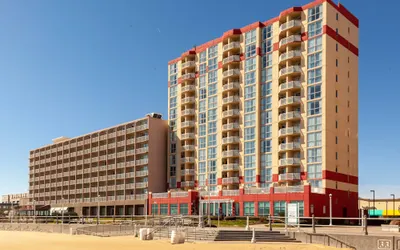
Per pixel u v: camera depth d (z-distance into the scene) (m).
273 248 36.19
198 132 101.94
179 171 104.81
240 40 95.12
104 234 57.69
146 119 109.06
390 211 98.19
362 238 35.50
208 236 43.59
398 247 33.47
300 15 84.56
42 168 145.12
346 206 79.94
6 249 38.25
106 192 115.69
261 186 86.69
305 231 42.28
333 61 81.00
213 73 99.88
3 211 145.00
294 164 81.00
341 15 84.62
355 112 86.00
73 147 131.62
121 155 113.62
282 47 86.12
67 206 127.75
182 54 107.81
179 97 107.44
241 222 64.44
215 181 95.62
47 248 38.69
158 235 48.94
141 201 104.50
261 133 88.50
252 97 90.62
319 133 78.31
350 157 83.25
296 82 82.62
